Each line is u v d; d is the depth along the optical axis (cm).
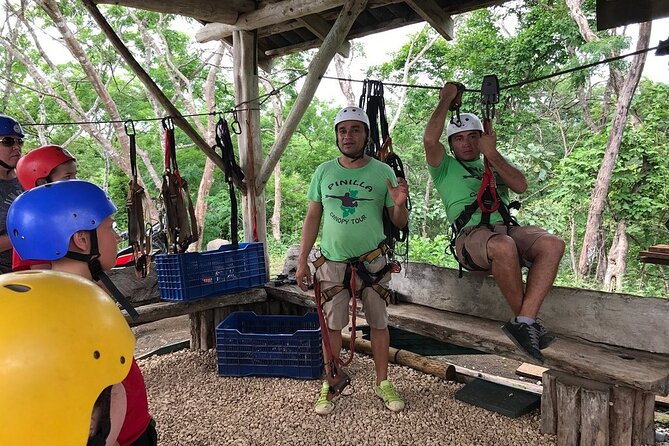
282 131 488
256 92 513
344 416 345
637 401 285
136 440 150
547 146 1425
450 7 460
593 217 1033
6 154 301
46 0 962
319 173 341
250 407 366
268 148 1647
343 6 429
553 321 346
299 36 546
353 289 329
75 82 1494
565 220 1166
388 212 342
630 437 284
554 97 1500
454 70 1320
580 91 1387
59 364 86
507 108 1286
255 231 519
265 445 313
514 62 1185
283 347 412
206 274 459
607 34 1069
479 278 383
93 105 1524
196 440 322
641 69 998
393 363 438
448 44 1501
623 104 1001
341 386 352
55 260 143
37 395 84
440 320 374
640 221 1058
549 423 312
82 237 142
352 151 327
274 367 416
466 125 332
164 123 446
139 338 588
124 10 1411
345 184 329
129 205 423
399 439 314
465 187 331
